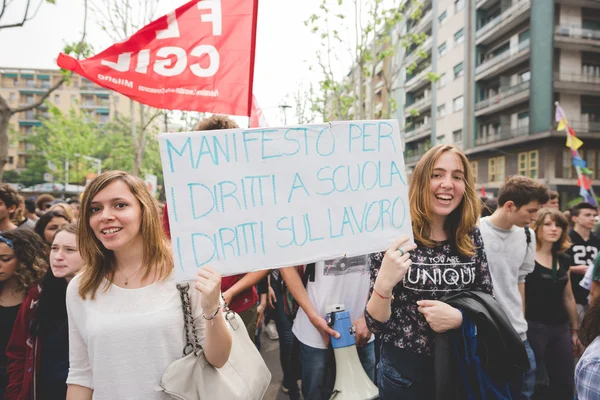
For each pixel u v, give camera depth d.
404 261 1.67
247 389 1.59
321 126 1.76
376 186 1.81
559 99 22.52
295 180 1.73
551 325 3.20
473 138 27.02
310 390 2.57
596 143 22.89
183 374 1.47
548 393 3.27
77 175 44.41
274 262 1.67
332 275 2.58
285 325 3.70
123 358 1.49
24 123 65.75
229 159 1.67
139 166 12.77
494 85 26.11
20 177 54.88
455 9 28.19
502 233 2.81
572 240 4.45
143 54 3.06
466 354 1.69
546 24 22.09
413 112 14.66
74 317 1.60
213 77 3.16
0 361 2.39
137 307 1.55
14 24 5.56
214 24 3.14
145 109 14.66
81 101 66.62
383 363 1.98
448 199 1.90
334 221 1.75
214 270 1.51
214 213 1.63
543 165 22.78
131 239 1.59
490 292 1.93
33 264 2.37
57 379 2.11
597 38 22.39
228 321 1.71
